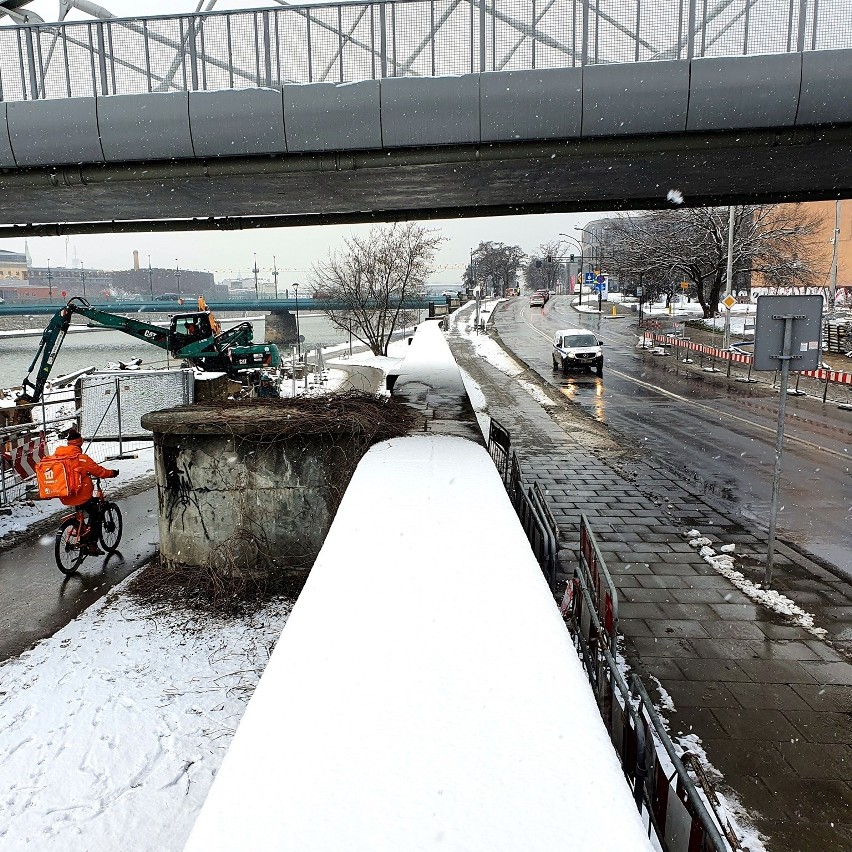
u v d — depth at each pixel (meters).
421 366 16.33
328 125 9.31
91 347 68.56
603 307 74.75
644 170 10.86
